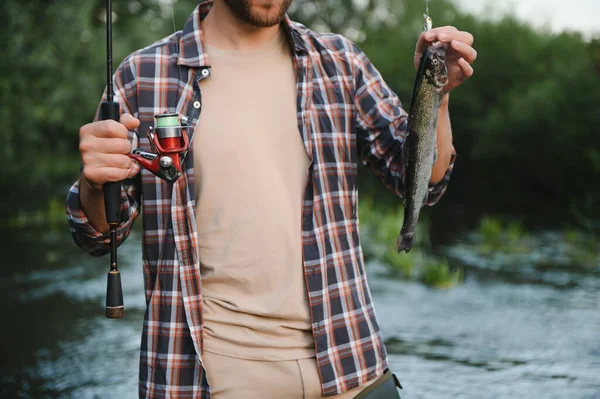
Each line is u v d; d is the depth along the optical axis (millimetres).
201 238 2381
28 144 22938
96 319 7422
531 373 5805
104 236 2393
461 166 24750
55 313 7664
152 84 2445
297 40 2498
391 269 10359
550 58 24188
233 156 2369
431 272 9273
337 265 2410
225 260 2352
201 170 2371
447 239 13250
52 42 19969
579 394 5309
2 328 7113
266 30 2482
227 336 2336
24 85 18984
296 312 2350
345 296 2410
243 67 2465
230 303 2348
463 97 24328
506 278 9648
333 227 2424
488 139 22859
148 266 2422
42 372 5801
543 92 21891
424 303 8250
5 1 17750
